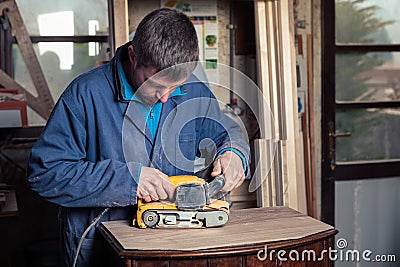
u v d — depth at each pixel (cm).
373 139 362
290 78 299
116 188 173
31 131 335
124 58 183
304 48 343
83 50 339
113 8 272
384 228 365
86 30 338
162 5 323
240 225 179
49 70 337
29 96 334
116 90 183
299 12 341
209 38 330
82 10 337
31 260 311
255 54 335
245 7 334
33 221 340
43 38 334
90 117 183
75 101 181
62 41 336
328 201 352
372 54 357
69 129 181
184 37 160
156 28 159
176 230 173
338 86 353
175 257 152
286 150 292
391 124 364
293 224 180
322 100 348
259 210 201
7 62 328
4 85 327
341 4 348
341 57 352
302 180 338
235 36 334
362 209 361
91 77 185
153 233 170
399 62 361
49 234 342
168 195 176
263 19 305
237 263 156
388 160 365
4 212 255
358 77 356
